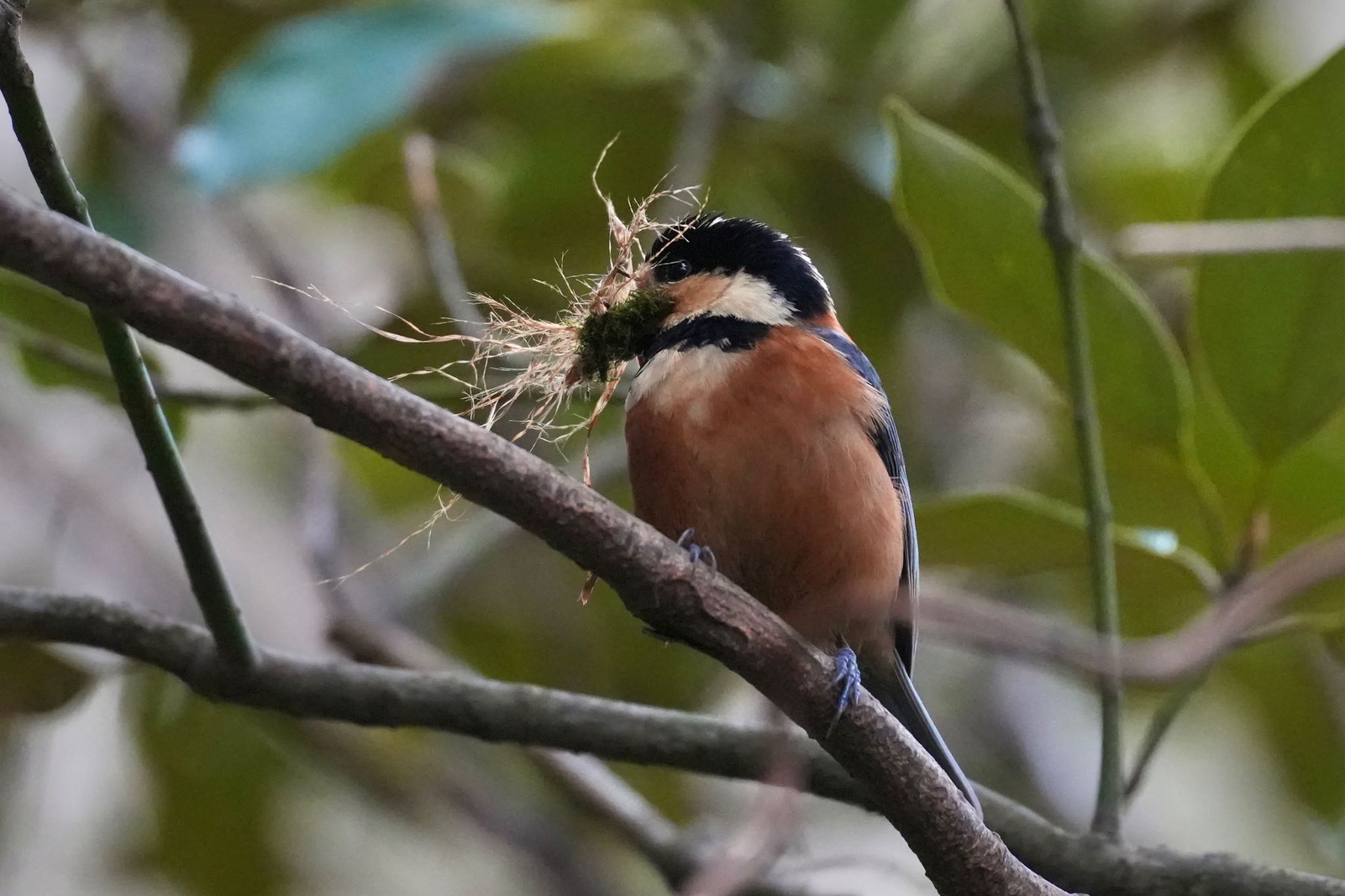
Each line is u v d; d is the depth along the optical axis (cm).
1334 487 691
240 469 1066
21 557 1016
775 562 663
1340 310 659
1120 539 702
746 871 613
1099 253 980
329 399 442
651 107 943
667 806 1014
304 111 765
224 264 983
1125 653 522
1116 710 651
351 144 764
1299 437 677
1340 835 993
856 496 655
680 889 817
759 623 523
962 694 1058
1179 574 731
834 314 746
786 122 950
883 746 540
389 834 1063
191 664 632
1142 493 745
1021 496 700
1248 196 670
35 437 988
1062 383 713
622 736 646
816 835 1033
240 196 891
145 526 1023
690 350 677
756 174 991
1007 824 646
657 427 660
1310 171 661
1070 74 999
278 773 973
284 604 1023
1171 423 692
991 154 984
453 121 973
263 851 974
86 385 784
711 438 651
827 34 958
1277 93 650
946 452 1015
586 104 941
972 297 703
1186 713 1037
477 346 668
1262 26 1019
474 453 463
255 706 641
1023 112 970
